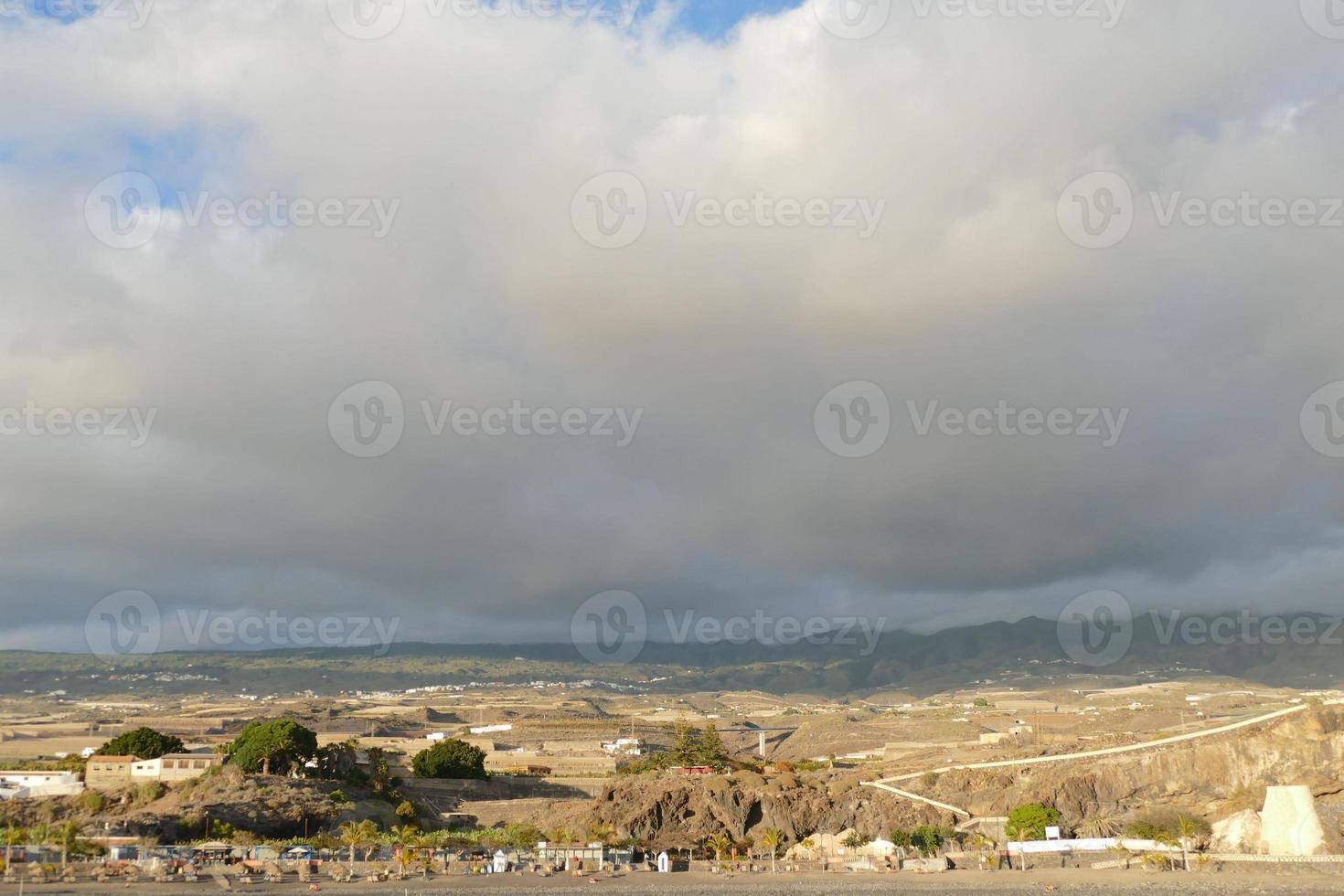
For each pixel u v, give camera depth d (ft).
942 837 602.85
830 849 591.78
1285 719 639.76
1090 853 554.87
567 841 598.34
